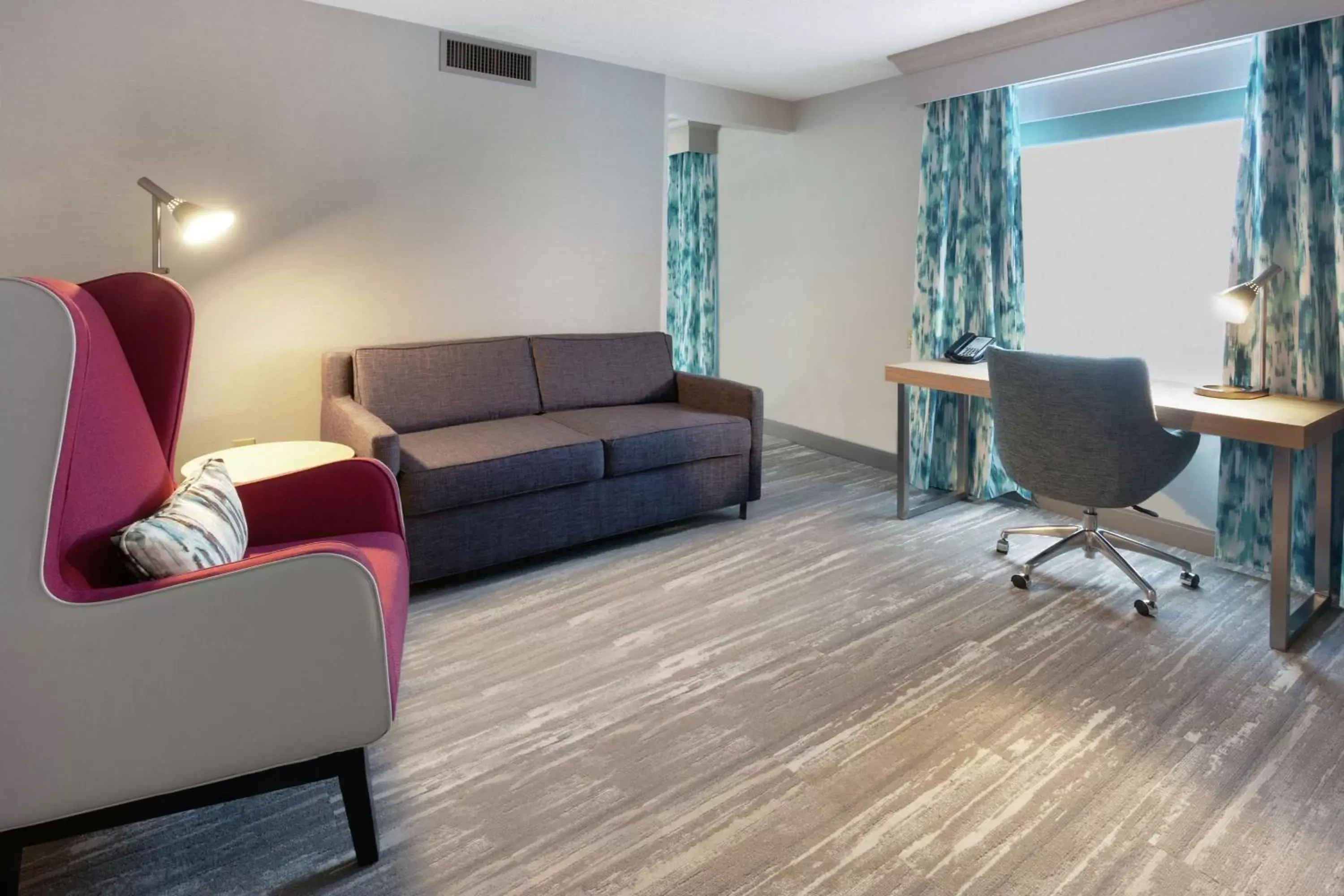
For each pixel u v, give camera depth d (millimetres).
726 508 3986
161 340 1867
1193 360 3334
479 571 3162
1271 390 2980
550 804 1783
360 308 3561
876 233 4602
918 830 1694
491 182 3840
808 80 4461
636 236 4391
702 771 1898
